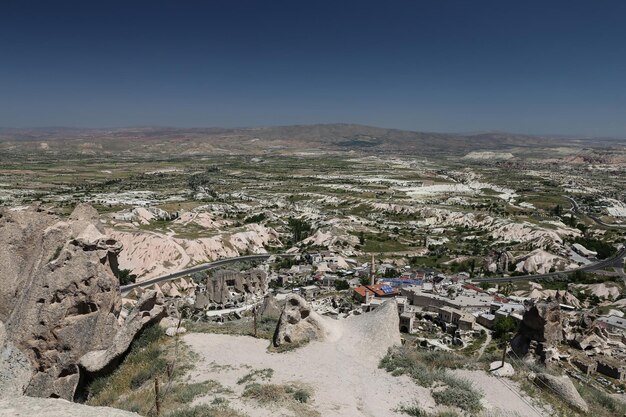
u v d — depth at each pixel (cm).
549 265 14500
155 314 3022
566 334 6175
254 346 3012
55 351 2592
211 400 2233
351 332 3128
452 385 2431
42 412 1622
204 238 14575
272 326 3578
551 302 4531
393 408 2214
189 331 3186
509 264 14688
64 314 2617
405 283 10950
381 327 3036
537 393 2444
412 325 7556
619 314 9631
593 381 4750
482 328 7644
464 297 9394
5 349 2406
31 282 2638
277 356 2827
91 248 2780
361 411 2177
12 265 2714
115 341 2669
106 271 2805
